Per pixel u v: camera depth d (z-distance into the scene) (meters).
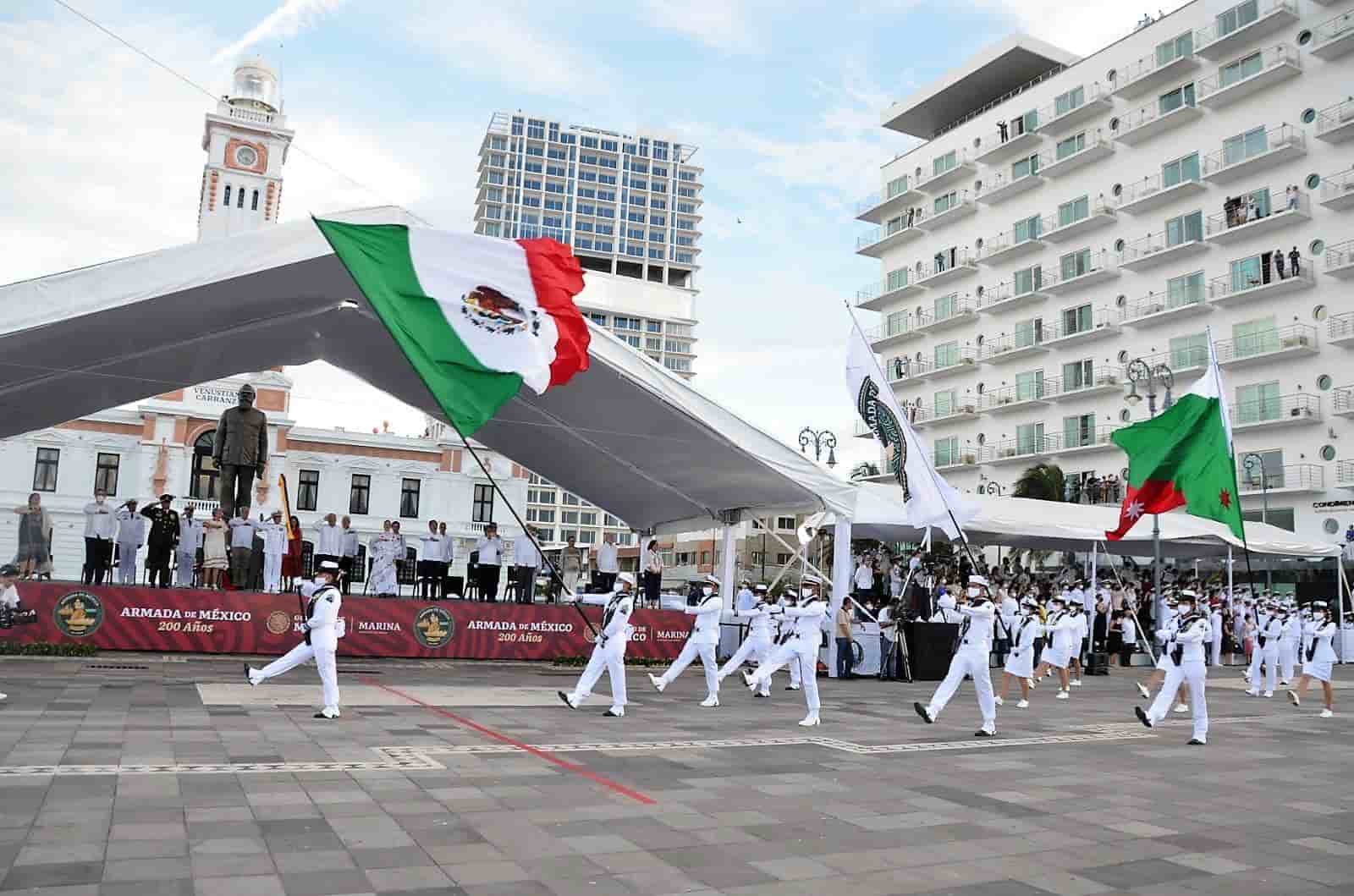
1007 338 61.50
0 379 16.89
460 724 11.36
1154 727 14.52
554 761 9.23
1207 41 49.94
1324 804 8.76
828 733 12.30
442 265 13.30
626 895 5.25
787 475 19.47
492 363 13.31
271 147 68.12
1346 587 36.41
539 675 18.14
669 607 23.80
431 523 24.12
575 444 22.84
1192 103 50.59
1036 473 51.88
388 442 57.94
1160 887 5.92
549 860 5.83
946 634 22.00
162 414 53.78
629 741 10.73
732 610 24.17
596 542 137.75
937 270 67.12
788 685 19.34
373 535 56.78
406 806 7.02
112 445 53.06
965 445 64.44
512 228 168.38
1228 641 32.81
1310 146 45.53
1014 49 61.22
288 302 16.69
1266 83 47.06
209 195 66.56
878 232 73.12
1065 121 57.25
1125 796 8.78
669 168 178.88
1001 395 61.75
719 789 8.27
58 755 8.30
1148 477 20.53
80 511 51.97
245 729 10.14
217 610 17.97
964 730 13.20
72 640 16.92
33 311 13.07
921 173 68.81
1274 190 46.91
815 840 6.65
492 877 5.43
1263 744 13.00
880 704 16.30
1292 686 23.66
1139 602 32.31
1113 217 54.56
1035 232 59.59
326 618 11.42
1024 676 17.06
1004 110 62.28
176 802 6.80
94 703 11.55
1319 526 43.78
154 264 13.62
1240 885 6.01
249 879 5.18
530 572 23.16
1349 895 5.88
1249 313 47.75
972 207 63.97
